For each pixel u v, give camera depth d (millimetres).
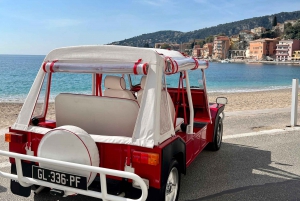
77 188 3002
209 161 5875
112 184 3107
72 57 3473
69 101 3670
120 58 3271
